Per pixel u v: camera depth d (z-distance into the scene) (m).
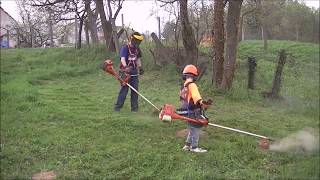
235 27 10.83
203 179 5.27
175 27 15.11
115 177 5.43
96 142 6.76
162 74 13.99
